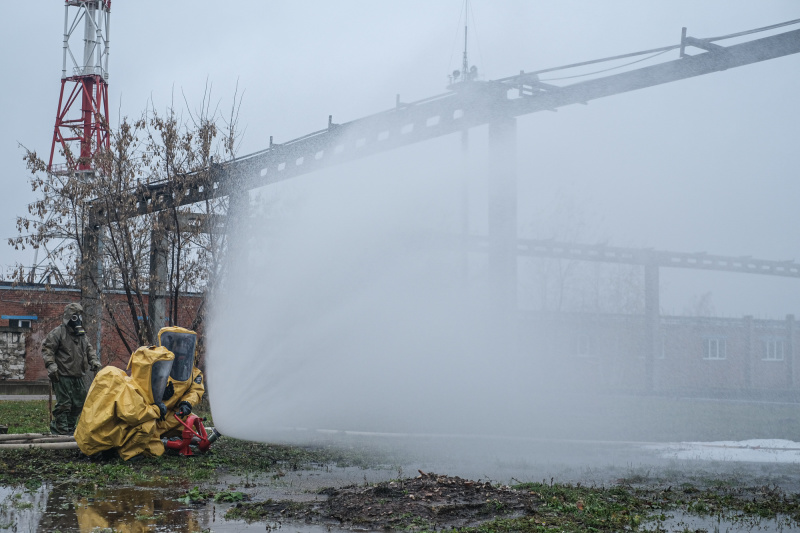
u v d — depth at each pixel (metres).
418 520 6.96
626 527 6.84
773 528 6.96
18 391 31.19
